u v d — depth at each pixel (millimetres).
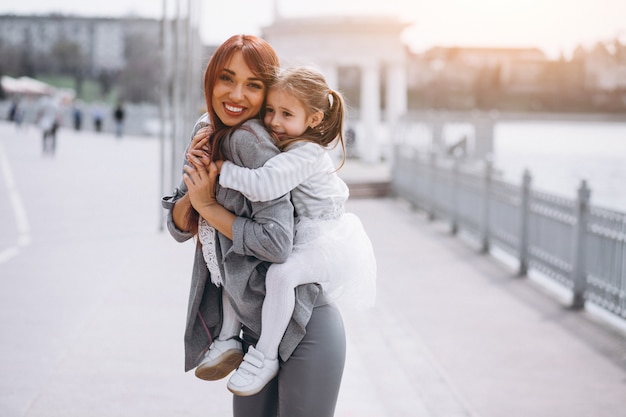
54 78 111625
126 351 5297
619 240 6625
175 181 11227
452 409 4523
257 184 2301
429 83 74188
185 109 13117
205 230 2512
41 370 5023
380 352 5680
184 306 6586
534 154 24469
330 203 2500
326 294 2547
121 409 4262
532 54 73750
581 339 6211
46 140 27234
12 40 112625
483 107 75000
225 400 4438
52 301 6895
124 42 111125
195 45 14484
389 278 8477
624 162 21719
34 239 10281
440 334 6285
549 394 4941
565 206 7699
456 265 9289
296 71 2426
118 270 8203
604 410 4676
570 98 70250
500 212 9844
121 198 15383
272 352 2408
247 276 2422
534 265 8492
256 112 2463
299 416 2467
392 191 17219
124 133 47969
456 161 12102
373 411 4441
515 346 5980
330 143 2539
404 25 20859
